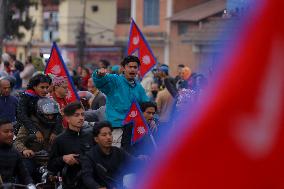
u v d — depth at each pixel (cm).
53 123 1475
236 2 2505
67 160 1241
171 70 7881
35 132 1448
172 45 7944
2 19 3528
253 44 401
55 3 10281
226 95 409
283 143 400
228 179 409
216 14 6694
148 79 3075
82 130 1307
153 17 8344
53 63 1747
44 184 1365
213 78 418
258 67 400
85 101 2114
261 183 404
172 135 455
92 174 1176
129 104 1530
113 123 1519
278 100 399
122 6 10100
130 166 1196
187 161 423
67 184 1258
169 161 441
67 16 10269
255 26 401
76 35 10175
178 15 7650
